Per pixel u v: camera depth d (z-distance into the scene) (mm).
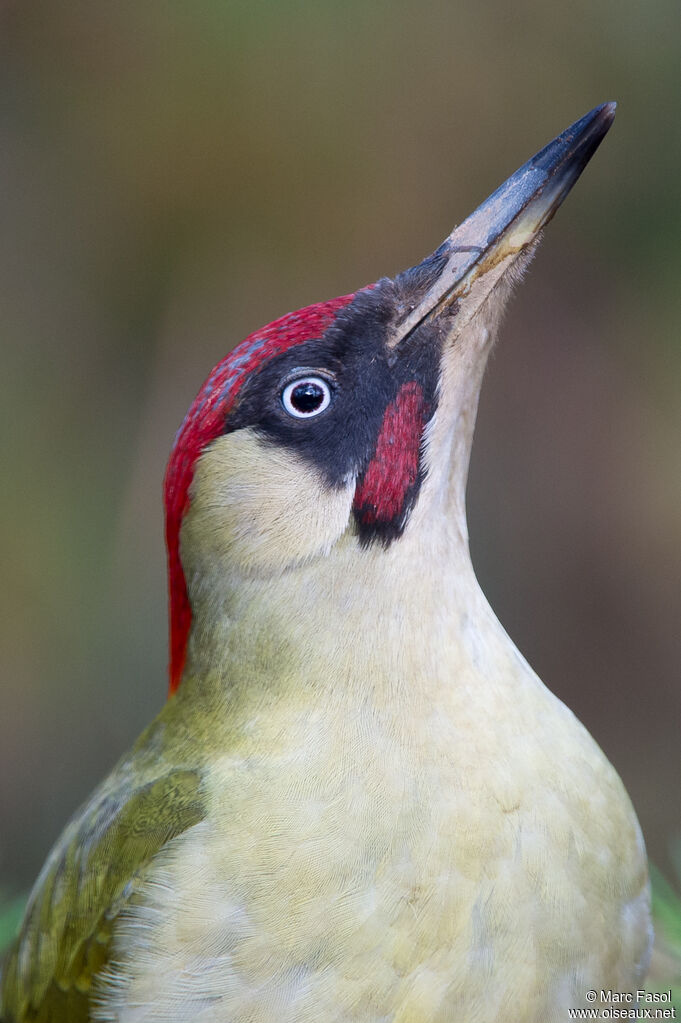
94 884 6633
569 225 12000
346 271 11734
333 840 5996
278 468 6406
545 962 6012
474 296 6695
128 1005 6133
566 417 13055
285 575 6406
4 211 12117
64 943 6777
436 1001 5898
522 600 13508
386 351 6512
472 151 11453
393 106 11391
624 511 13102
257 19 11039
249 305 11930
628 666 13594
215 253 11922
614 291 12477
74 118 11828
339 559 6352
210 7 11141
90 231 12062
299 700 6336
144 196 11859
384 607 6320
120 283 12109
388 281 6707
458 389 6609
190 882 6082
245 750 6355
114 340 12180
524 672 6508
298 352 6430
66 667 11984
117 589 12023
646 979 6996
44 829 12508
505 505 13414
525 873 6023
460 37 11297
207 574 6617
